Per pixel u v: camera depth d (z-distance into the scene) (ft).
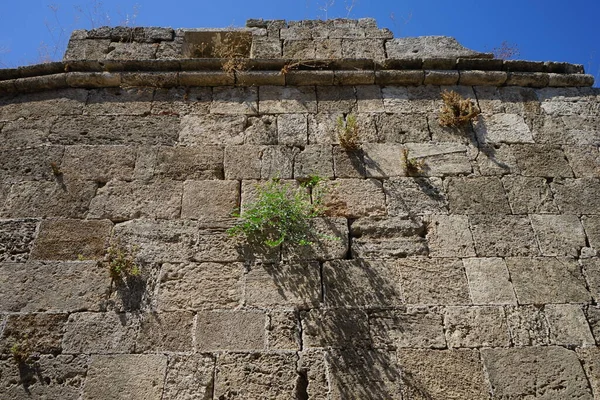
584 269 15.19
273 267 14.90
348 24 22.07
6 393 12.75
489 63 20.34
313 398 12.84
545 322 14.15
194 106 18.92
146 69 19.77
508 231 15.92
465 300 14.49
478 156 17.81
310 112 18.89
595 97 19.83
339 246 15.40
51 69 19.77
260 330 13.80
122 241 15.31
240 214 15.98
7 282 14.43
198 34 21.83
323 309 14.23
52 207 16.02
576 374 13.32
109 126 18.19
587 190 17.03
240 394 12.85
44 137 17.84
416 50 21.26
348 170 17.20
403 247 15.48
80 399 12.71
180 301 14.24
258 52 20.81
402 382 13.14
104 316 13.93
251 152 17.57
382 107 19.13
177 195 16.37
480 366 13.39
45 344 13.44
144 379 13.00
